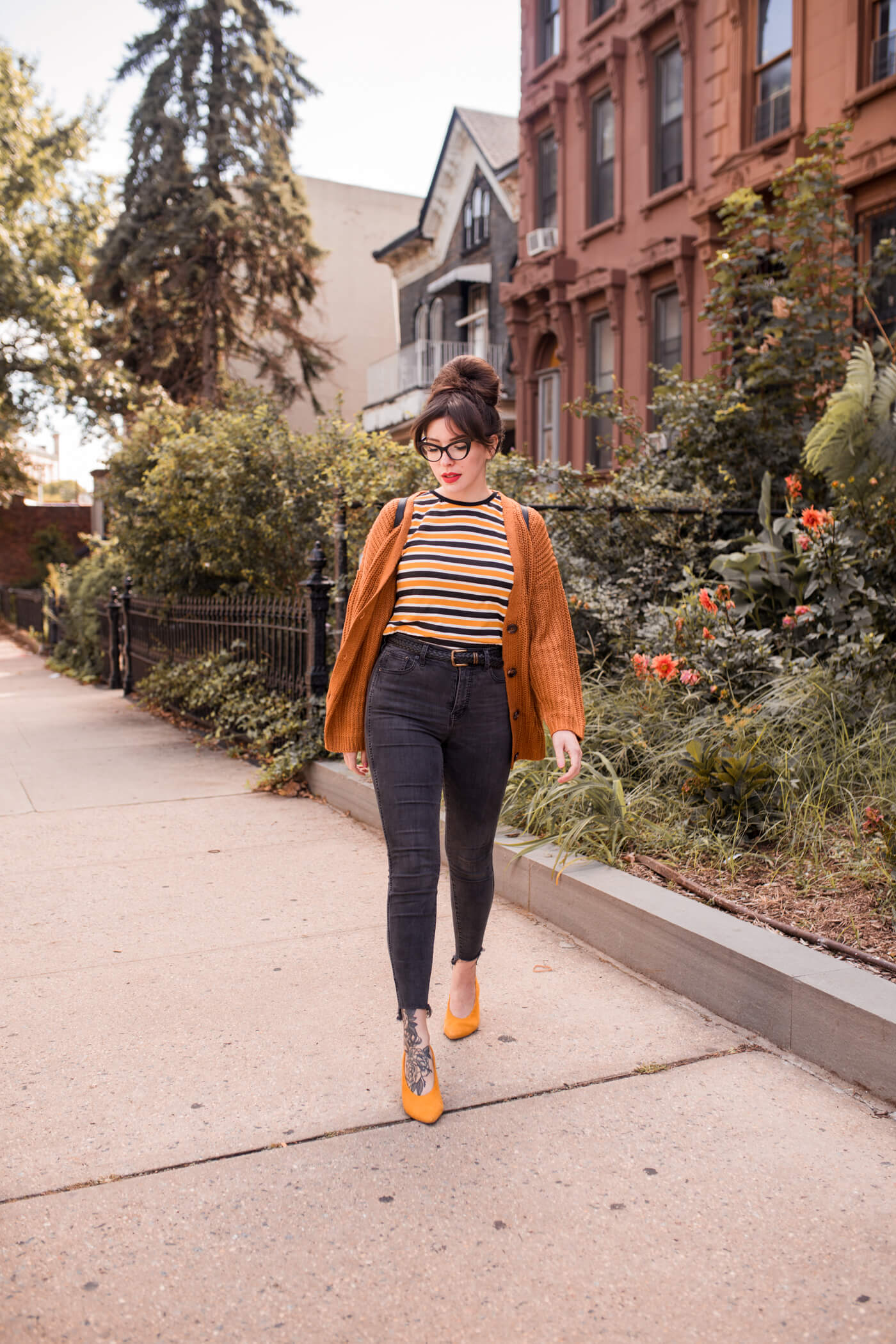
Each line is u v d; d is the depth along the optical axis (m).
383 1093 2.66
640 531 7.30
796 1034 2.86
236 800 6.20
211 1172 2.31
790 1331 1.82
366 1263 2.01
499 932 3.88
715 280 8.66
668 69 14.28
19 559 36.34
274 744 7.14
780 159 11.74
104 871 4.71
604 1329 1.83
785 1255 2.03
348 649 2.67
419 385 22.23
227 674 8.16
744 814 4.22
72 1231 2.10
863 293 8.34
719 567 6.41
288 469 9.20
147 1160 2.36
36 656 20.89
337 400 9.77
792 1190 2.24
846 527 6.07
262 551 9.45
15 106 27.27
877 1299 1.90
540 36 17.28
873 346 8.38
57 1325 1.84
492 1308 1.89
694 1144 2.42
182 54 21.98
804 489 7.87
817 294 8.58
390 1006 3.20
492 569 2.58
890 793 4.20
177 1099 2.63
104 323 26.36
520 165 17.81
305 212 23.83
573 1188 2.25
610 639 6.35
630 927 3.50
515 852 4.20
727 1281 1.95
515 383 21.22
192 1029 3.04
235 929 3.91
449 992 3.35
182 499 9.81
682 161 13.95
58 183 28.34
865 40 10.68
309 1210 2.18
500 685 2.64
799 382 8.15
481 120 23.00
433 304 25.09
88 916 4.07
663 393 8.48
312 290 24.69
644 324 14.73
